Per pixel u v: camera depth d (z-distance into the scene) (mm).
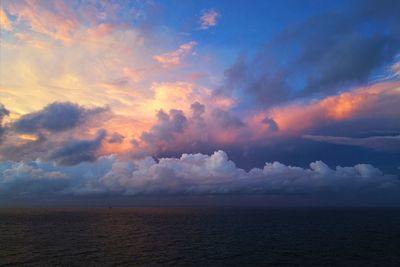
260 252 76125
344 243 90438
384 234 113125
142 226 153875
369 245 86312
